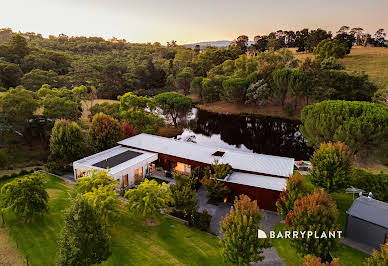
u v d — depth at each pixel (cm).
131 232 2136
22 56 9412
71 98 5291
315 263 1195
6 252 1845
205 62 12319
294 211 1698
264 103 7744
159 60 14738
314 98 6912
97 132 3606
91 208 1530
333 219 1653
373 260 1354
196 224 2241
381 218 1966
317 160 2542
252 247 1520
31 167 3509
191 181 2617
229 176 2761
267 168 2877
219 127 6594
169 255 1878
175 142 3691
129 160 3155
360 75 7150
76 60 11856
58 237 2031
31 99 4100
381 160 3578
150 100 5331
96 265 1716
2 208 2111
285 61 9244
